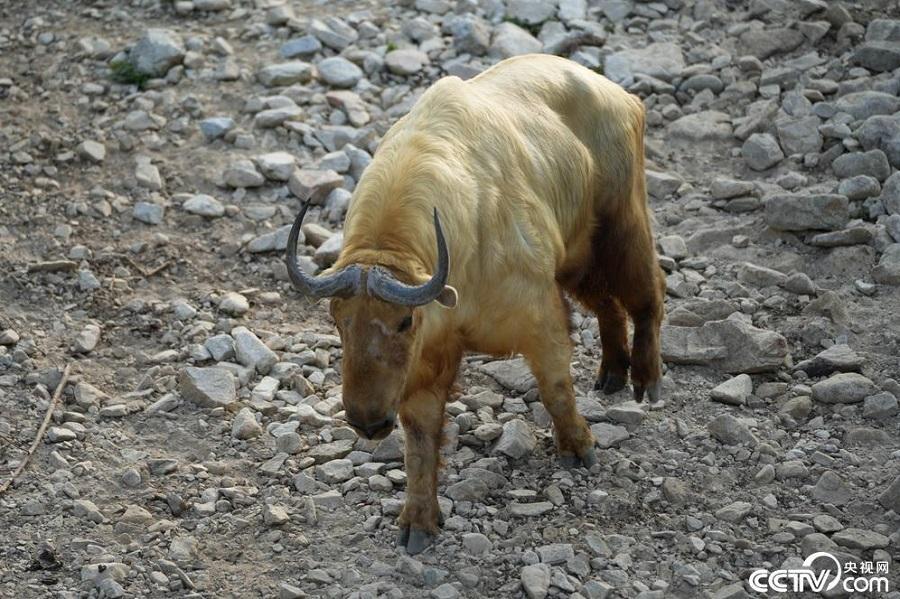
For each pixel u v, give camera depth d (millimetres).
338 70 23984
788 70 23375
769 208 19625
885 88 22359
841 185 20000
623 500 14797
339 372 17891
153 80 24375
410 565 13805
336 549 14344
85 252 20188
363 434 12648
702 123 22531
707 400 16703
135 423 16797
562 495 14961
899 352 17141
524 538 14258
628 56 24125
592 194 15727
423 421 14094
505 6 25641
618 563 13742
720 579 13531
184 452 16266
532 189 14430
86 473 15734
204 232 20875
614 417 16359
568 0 25672
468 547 14094
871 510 14430
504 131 14375
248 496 15328
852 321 17781
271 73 23953
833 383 16359
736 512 14414
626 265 16344
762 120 22141
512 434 15797
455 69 23844
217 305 19297
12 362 17891
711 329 17531
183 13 26562
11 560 14258
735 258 19516
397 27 25578
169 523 14797
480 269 13812
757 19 25141
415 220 13125
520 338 14453
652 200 21172
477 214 13680
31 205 21266
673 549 14023
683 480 15188
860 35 24031
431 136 13875
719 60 23953
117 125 23156
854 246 19078
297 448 16125
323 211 21188
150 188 21688
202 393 17047
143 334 18703
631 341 17781
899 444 15500
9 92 24172
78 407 17000
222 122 22891
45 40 25781
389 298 12297
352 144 22422
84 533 14711
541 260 14195
